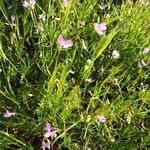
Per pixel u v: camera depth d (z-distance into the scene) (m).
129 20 0.23
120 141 0.20
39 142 0.20
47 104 0.19
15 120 0.20
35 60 0.21
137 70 0.22
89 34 0.23
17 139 0.20
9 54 0.21
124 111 0.20
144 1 0.24
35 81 0.21
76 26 0.22
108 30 0.23
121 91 0.21
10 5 0.24
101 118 0.19
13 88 0.21
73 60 0.21
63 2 0.22
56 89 0.20
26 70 0.20
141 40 0.23
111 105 0.19
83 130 0.20
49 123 0.19
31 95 0.20
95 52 0.21
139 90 0.21
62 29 0.21
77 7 0.24
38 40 0.22
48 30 0.21
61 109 0.20
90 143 0.20
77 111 0.20
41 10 0.23
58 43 0.18
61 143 0.19
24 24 0.22
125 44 0.23
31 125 0.20
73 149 0.19
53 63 0.21
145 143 0.20
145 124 0.21
